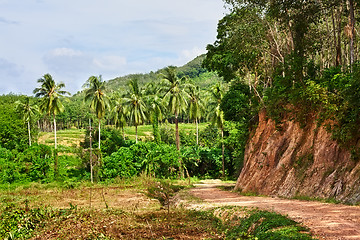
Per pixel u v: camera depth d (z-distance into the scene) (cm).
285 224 992
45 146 5928
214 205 1742
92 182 4891
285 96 2342
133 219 1430
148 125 12062
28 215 1385
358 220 980
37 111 7906
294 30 2650
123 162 5497
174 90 5972
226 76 3791
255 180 2389
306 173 1838
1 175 5216
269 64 3494
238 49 3133
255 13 2948
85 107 12031
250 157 2800
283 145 2288
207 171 6712
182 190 3403
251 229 1106
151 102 6944
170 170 5888
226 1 2939
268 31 3028
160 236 1123
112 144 6569
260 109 2953
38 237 1168
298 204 1455
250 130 3275
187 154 6519
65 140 8650
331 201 1474
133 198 2650
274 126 2531
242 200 1958
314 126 1978
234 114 3656
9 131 7062
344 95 1717
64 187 4153
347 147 1631
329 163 1714
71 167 5859
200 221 1407
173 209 1878
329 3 2420
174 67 6084
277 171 2155
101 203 2333
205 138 7819
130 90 7106
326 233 859
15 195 3209
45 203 2333
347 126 1606
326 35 2817
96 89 6297
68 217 1438
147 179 4641
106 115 10450
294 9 2636
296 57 2345
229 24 3219
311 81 1967
